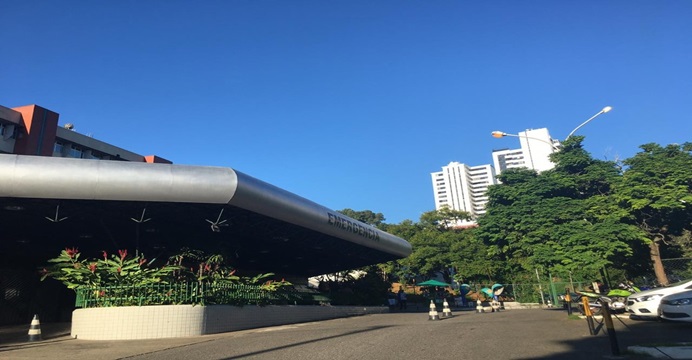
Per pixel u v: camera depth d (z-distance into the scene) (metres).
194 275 15.23
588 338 9.98
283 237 21.75
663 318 11.02
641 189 31.72
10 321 19.41
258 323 17.02
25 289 20.50
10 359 9.09
